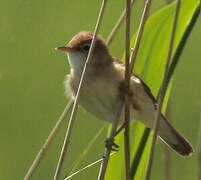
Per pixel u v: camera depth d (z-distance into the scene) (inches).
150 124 309.6
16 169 536.7
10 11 626.8
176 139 315.0
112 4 608.1
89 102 307.9
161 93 279.9
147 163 288.7
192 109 529.0
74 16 612.1
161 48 313.1
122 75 301.1
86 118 556.4
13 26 615.2
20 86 589.3
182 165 506.6
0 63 593.6
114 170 317.1
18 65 599.2
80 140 548.1
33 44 607.8
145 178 279.1
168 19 308.8
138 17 586.6
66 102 575.5
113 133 287.3
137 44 281.7
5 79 588.4
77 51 314.8
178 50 301.9
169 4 316.2
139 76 313.9
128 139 283.9
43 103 577.9
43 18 616.7
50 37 609.9
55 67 597.9
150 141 314.3
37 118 567.8
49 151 541.0
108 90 301.4
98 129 547.2
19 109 574.6
